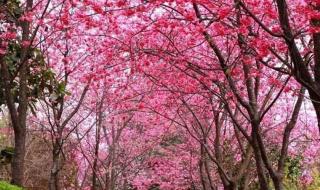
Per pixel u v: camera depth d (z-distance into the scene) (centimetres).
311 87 662
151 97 1173
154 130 1847
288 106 1373
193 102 1291
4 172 1609
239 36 752
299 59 650
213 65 934
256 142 883
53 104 1180
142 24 920
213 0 678
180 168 2008
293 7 798
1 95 945
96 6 695
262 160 892
